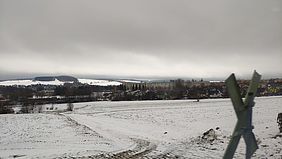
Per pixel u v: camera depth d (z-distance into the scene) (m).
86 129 37.56
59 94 155.12
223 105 76.75
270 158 14.70
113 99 141.25
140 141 26.16
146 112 65.06
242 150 17.48
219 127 34.00
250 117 3.59
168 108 73.81
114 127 39.78
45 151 20.28
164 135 30.47
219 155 17.30
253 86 3.54
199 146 21.06
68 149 21.30
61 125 43.25
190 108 70.19
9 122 48.28
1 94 137.75
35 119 54.75
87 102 124.56
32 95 147.25
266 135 24.12
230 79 3.45
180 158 16.97
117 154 18.86
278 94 115.75
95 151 20.14
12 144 24.77
